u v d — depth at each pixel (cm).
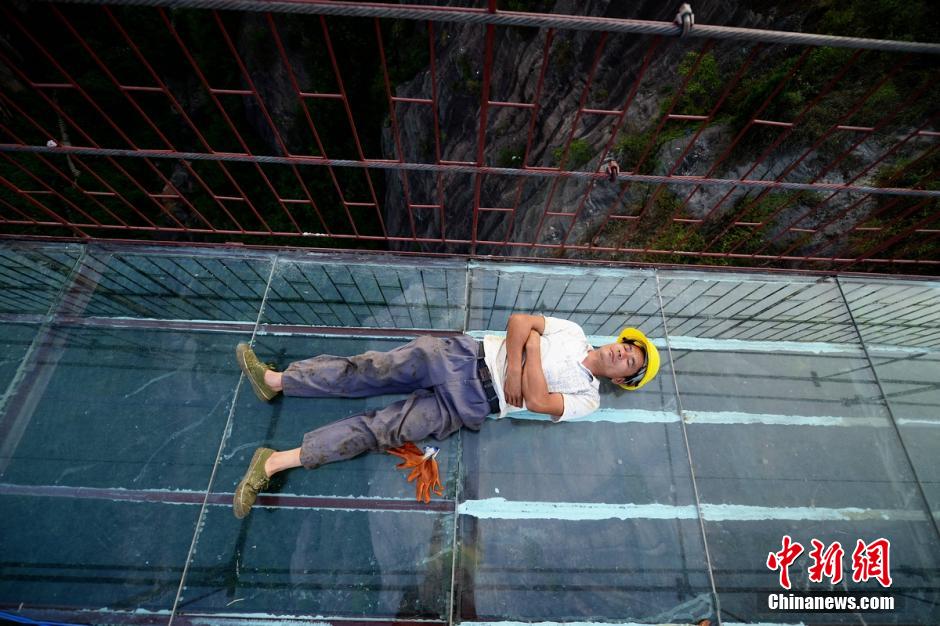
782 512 274
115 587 241
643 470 280
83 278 317
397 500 264
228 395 288
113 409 282
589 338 316
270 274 327
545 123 1128
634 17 969
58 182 1655
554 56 1087
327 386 274
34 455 268
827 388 310
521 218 1055
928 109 645
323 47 1714
